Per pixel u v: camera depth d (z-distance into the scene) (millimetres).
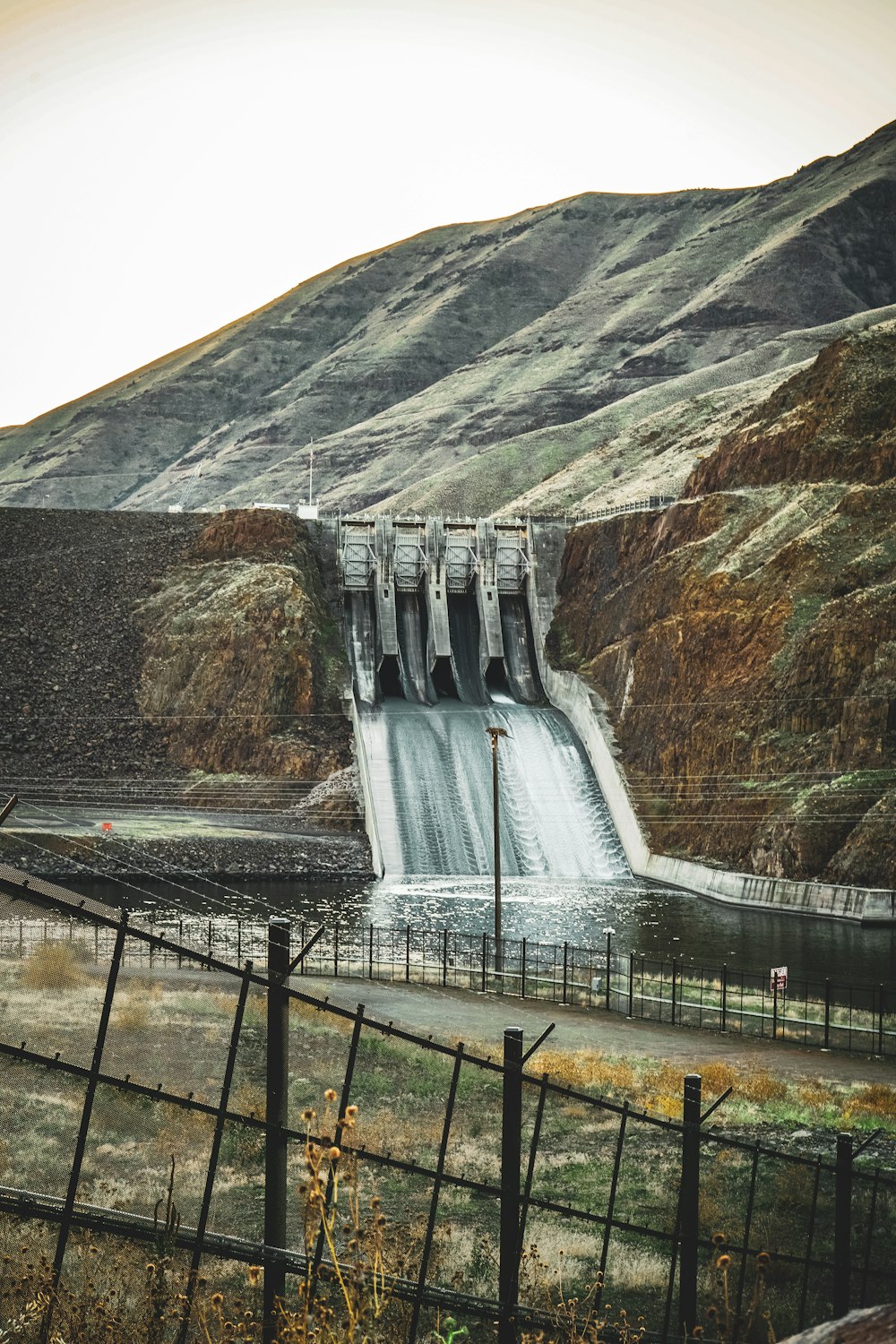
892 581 109188
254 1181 22750
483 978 56000
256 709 125062
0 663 132625
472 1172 25641
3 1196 11367
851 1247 22250
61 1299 13258
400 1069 33500
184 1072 28172
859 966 70625
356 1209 11125
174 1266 17312
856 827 93438
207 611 135500
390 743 122750
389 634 138625
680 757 112750
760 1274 14773
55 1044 27266
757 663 111375
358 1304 10727
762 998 55125
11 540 150500
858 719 99250
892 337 138625
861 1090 37781
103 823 107688
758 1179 26719
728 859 102062
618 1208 24031
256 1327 12695
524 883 105500
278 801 118312
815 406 134500
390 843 110250
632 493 173875
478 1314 12523
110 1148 23219
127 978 35969
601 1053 41750
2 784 116625
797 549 116125
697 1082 14609
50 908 10688
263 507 150625
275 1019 11953
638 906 94062
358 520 150125
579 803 118000
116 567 147125
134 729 127688
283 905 88375
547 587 145250
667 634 120812
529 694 139125
